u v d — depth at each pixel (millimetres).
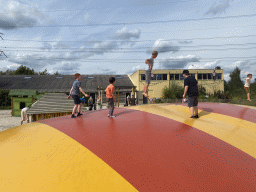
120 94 27062
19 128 3535
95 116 4051
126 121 3430
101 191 1651
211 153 2273
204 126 3262
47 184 1792
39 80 36719
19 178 1926
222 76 35594
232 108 5316
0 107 26938
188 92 3951
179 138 2611
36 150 2412
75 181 1779
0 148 2611
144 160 2025
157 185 1688
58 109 9930
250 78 8320
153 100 24719
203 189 1666
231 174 1914
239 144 2672
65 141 2545
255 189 1739
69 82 36469
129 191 1631
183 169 1913
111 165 1948
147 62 4273
